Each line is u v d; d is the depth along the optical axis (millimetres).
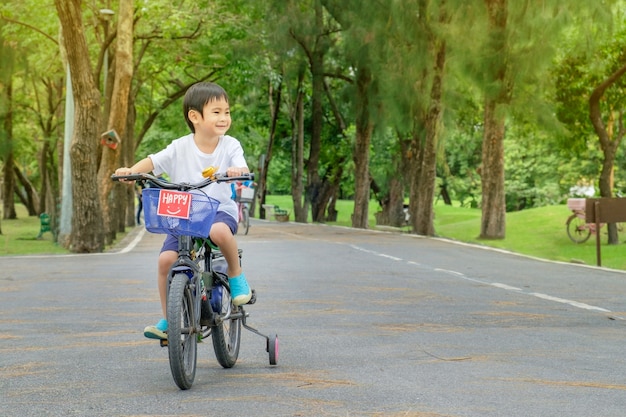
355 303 12359
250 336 9352
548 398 6348
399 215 55094
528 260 22031
